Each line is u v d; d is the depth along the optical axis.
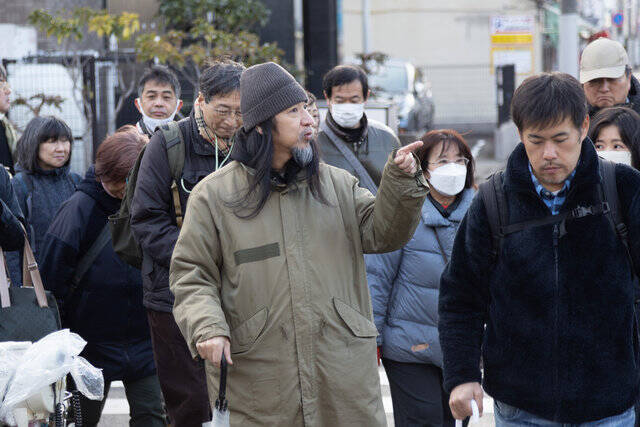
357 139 8.33
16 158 9.55
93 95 16.27
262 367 4.45
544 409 4.15
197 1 19.25
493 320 4.29
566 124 3.98
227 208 4.52
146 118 8.50
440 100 33.03
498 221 4.23
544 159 4.03
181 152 5.97
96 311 6.58
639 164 6.19
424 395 6.29
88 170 6.68
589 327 4.09
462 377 4.36
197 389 6.11
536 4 35.50
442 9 42.62
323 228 4.54
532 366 4.16
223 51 16.61
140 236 5.93
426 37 42.75
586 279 4.09
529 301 4.15
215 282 4.57
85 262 6.57
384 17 43.22
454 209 6.41
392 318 6.34
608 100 7.89
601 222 4.09
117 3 19.28
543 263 4.11
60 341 5.20
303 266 4.48
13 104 15.40
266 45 17.83
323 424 4.49
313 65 23.00
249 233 4.48
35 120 8.38
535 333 4.14
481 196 4.29
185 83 16.47
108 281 6.57
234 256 4.50
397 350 6.29
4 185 6.30
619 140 6.19
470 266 4.35
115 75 16.77
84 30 18.36
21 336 5.55
